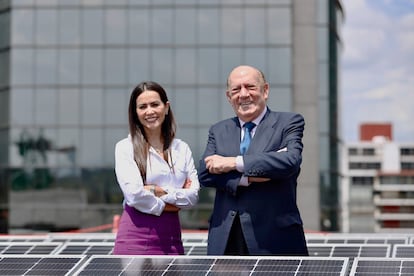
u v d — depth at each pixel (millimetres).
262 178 7133
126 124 37375
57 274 6164
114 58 37531
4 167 37812
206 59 37344
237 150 7426
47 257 6621
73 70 37656
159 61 37438
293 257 6371
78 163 37438
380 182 99062
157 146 7680
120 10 37656
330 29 38656
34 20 37906
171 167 7617
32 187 37531
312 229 37344
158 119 7539
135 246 7391
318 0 38156
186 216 36594
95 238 11078
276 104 37312
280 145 7336
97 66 37625
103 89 37531
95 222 37188
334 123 38781
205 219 36531
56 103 37625
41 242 10008
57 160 37531
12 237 11297
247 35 37406
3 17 38281
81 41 37688
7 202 37625
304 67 37719
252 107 7344
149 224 7418
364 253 9094
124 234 7453
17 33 37906
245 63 37344
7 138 37812
